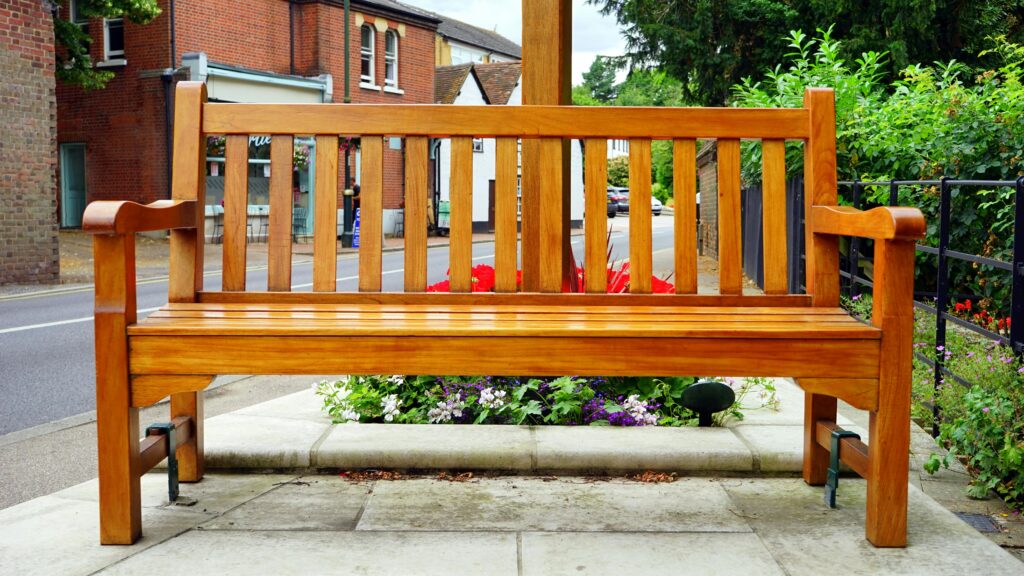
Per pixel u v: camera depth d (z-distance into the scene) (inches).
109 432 100.7
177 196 120.9
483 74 1593.3
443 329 101.1
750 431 141.3
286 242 123.8
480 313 112.9
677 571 94.7
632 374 101.9
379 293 121.3
